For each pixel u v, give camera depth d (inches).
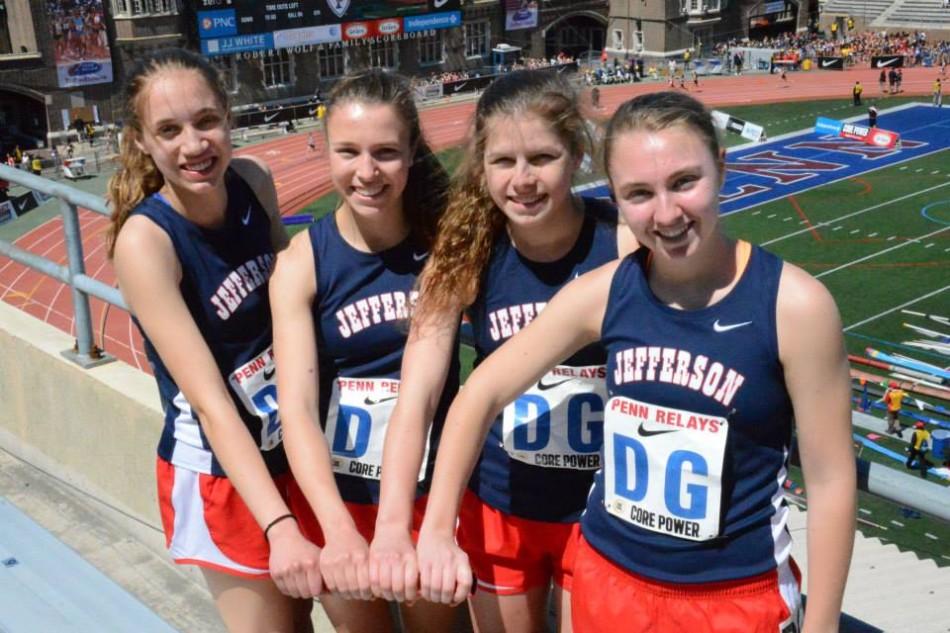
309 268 123.3
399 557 101.6
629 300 101.5
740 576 99.9
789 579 102.3
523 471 124.0
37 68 2069.4
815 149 1962.4
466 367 874.8
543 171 111.3
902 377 1031.6
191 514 131.9
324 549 103.3
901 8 2952.8
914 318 1178.0
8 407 211.0
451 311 117.5
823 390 96.0
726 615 100.5
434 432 126.9
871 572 310.8
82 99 2129.7
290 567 103.1
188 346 117.9
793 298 95.1
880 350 1106.1
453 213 118.0
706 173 95.3
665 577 101.7
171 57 121.5
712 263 98.6
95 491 192.5
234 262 128.3
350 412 126.4
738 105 2394.2
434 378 115.1
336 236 123.0
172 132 119.3
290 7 2340.1
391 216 121.1
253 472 110.3
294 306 122.7
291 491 135.0
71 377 191.2
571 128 111.5
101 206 172.7
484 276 120.6
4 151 2117.4
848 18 2977.4
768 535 99.7
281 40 2343.8
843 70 2694.4
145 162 126.8
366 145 115.1
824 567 98.1
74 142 2121.1
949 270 1311.5
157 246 121.4
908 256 1370.6
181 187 123.4
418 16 2539.4
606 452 104.9
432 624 130.0
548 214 113.2
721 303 97.4
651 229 96.9
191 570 167.0
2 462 204.4
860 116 2229.3
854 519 98.0
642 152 95.3
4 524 119.3
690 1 2861.7
